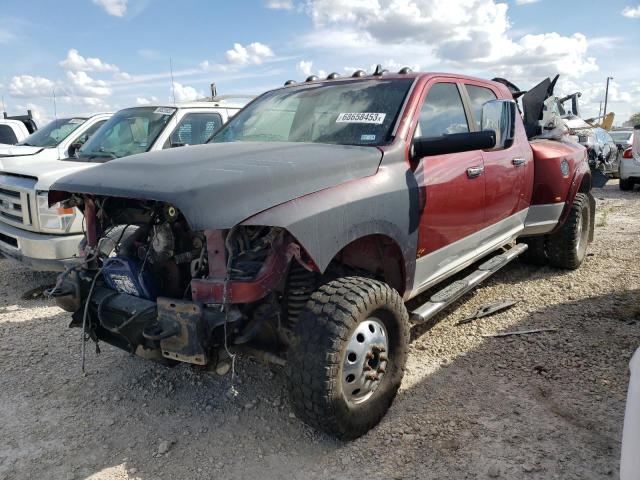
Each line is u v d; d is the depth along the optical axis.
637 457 1.96
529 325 4.57
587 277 5.86
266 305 3.00
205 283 2.72
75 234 5.49
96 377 3.95
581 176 5.95
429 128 3.89
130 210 3.31
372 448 3.00
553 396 3.43
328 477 2.79
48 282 6.42
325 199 2.93
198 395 3.66
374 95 3.94
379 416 3.15
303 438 3.13
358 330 2.96
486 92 4.84
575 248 5.97
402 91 3.89
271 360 3.07
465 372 3.81
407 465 2.85
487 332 4.48
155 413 3.46
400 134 3.59
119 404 3.58
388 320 3.20
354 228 3.05
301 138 3.88
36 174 5.54
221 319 2.71
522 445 2.95
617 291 5.28
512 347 4.17
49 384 3.87
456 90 4.36
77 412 3.49
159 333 2.81
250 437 3.16
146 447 3.11
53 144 8.73
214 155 3.17
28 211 5.56
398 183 3.42
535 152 5.45
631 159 14.44
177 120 6.88
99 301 3.21
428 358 4.05
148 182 2.77
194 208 2.54
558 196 5.51
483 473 2.75
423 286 3.84
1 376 4.00
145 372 4.00
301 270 3.11
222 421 3.34
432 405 3.39
